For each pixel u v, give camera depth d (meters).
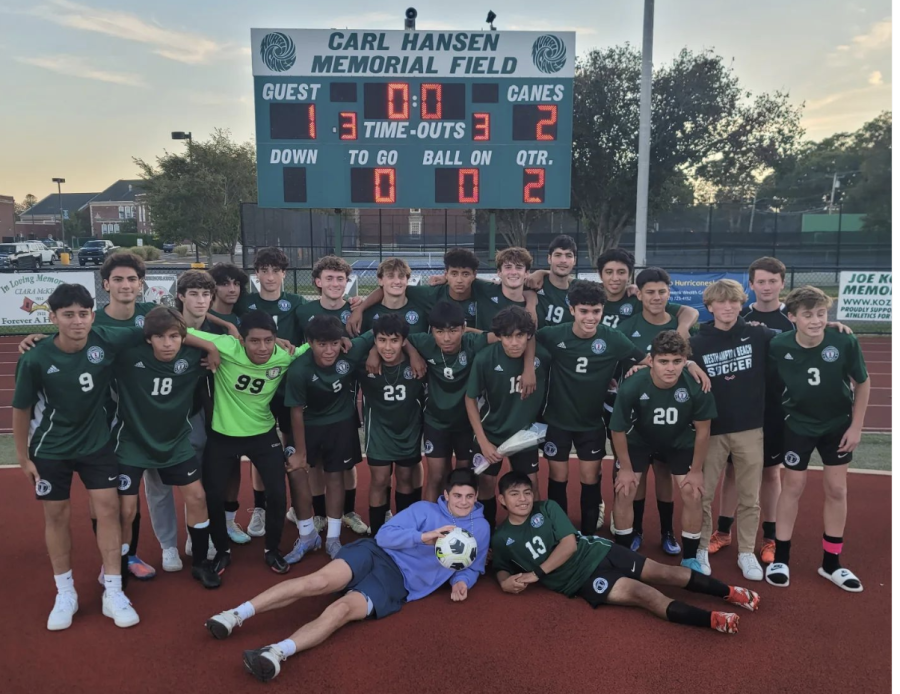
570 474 6.59
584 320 4.26
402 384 4.50
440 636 3.64
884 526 5.09
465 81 12.10
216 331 4.77
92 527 5.19
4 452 7.31
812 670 3.34
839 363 3.97
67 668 3.37
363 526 5.02
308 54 11.99
